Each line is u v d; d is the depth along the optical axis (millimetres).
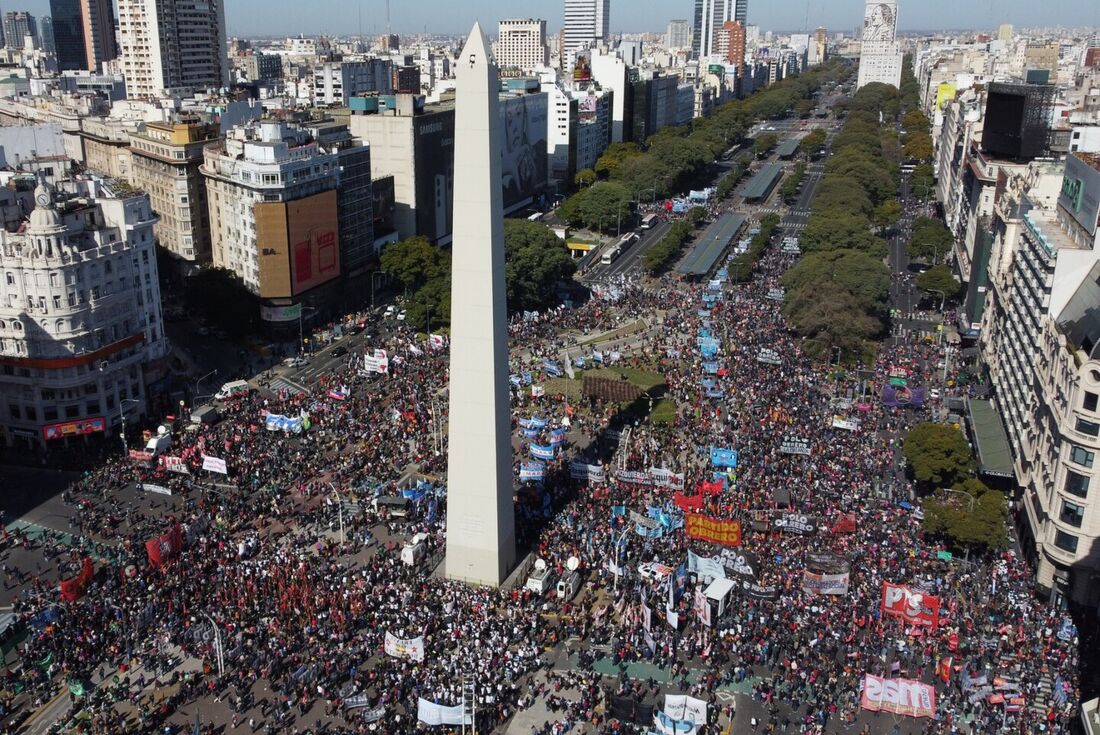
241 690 114438
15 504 162000
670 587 126688
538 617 127625
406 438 183500
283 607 128500
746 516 151375
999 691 110750
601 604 133125
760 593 130125
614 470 169125
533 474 159000
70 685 112250
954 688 113562
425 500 157750
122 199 195625
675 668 118625
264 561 139500
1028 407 163375
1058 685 110438
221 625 125125
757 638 122938
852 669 116188
